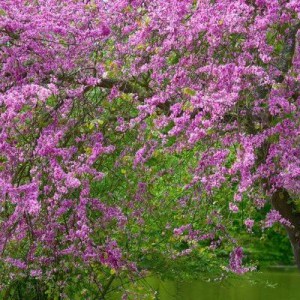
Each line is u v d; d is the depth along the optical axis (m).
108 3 7.19
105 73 6.60
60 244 7.02
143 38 6.70
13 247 6.94
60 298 7.70
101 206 6.89
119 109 7.17
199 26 6.39
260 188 6.51
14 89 6.42
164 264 9.35
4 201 5.82
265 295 16.08
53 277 7.24
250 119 6.52
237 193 6.30
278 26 6.65
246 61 6.54
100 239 7.07
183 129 6.34
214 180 6.48
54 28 6.62
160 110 6.92
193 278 10.63
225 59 6.60
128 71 7.05
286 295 16.34
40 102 6.14
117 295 10.23
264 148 6.48
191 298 14.34
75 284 8.18
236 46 6.59
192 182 6.79
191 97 6.14
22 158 6.29
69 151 6.43
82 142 6.84
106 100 7.02
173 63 6.96
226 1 6.48
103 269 8.00
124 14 7.08
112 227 7.55
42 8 6.86
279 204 7.24
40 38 6.71
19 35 6.77
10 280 7.29
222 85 6.19
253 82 6.38
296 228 7.30
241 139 6.08
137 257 8.81
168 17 6.52
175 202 8.15
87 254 6.61
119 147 7.13
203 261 10.15
